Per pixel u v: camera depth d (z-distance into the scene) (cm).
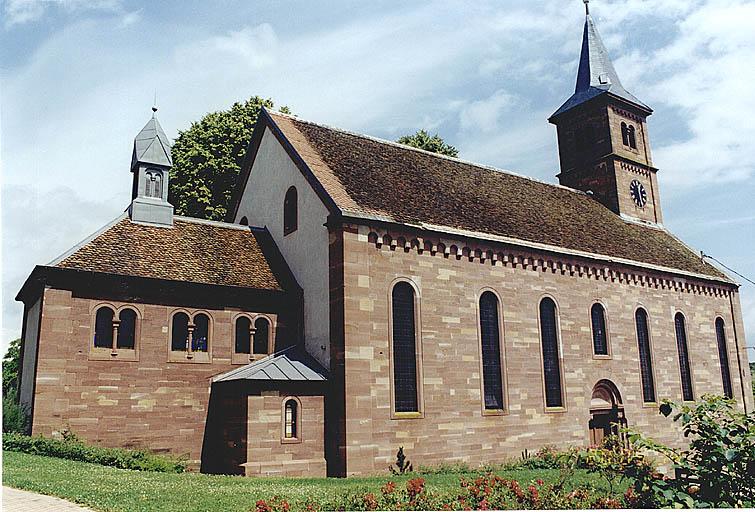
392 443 2189
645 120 4381
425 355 2348
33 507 1215
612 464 1512
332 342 2214
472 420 2423
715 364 3641
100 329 2105
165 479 1659
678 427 3272
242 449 2011
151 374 2147
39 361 1959
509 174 3600
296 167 2641
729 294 3881
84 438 1997
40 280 2050
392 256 2341
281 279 2536
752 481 965
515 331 2659
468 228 2606
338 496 1498
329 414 2169
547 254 2852
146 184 2548
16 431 2047
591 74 4322
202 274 2344
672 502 1027
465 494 1410
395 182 2703
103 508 1233
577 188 4216
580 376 2862
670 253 3766
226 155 4116
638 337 3231
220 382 2202
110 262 2169
